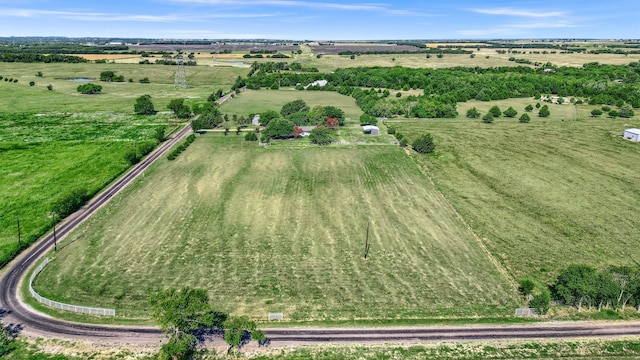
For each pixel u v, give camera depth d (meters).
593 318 46.69
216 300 48.50
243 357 40.41
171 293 42.00
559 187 81.94
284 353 40.97
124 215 69.31
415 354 41.03
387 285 52.06
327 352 41.16
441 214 71.12
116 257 57.03
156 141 108.69
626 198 76.56
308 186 82.44
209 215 69.75
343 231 65.31
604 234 64.12
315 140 109.00
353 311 47.22
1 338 40.69
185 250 59.12
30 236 60.97
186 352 40.50
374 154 101.56
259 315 46.25
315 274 54.12
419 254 59.03
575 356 40.84
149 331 43.41
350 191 80.38
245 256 58.00
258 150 104.19
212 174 87.94
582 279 47.84
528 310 47.09
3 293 49.03
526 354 41.06
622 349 41.81
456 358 40.53
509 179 86.31
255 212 71.25
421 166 93.94
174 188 80.50
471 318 46.41
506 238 63.19
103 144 106.62
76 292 49.53
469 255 58.81
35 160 93.88
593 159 98.06
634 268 54.88
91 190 77.12
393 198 77.50
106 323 44.47
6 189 77.88
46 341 41.66
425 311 47.38
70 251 58.38
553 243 61.75
